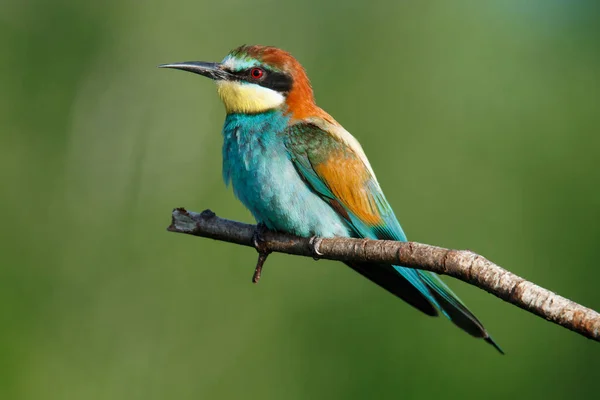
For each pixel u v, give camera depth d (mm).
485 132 14453
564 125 14312
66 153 15047
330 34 15781
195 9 16172
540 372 11773
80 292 13875
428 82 15008
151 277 14070
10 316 12867
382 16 15555
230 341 13211
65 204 14766
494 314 12133
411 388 11898
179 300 13781
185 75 16047
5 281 13367
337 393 12305
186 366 13258
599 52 15039
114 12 15648
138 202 15219
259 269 7914
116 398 12828
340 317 12680
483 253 13547
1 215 14102
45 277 13805
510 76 14945
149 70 15898
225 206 14961
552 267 13117
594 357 11711
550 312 5234
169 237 14312
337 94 15328
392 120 14906
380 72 15227
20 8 15023
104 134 15469
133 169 15430
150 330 13617
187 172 15625
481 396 11742
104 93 15555
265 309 13195
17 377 12148
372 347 12320
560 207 13562
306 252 7520
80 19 15422
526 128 14406
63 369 12766
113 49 15633
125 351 13391
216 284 13578
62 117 15109
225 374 13039
